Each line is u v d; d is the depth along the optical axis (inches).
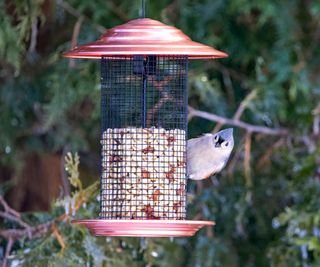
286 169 588.4
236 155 582.9
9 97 597.0
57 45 592.7
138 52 368.8
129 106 425.1
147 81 422.3
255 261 589.3
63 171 603.5
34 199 613.6
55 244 473.1
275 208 586.2
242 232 574.6
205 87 577.0
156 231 370.9
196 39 582.6
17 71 522.6
